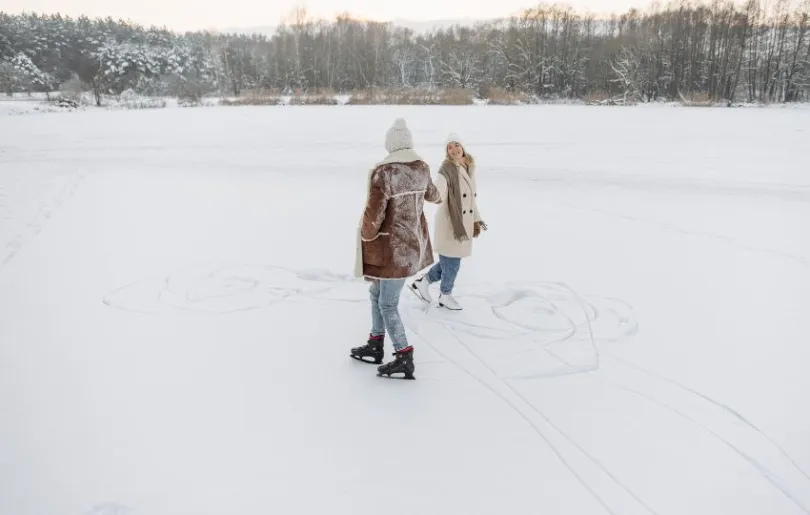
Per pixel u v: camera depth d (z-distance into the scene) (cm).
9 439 299
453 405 343
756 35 6212
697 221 836
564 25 6581
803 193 1045
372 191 343
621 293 532
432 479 277
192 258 627
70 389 352
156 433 309
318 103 3850
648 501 263
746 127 2236
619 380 372
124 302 495
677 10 6638
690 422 326
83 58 7031
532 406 342
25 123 2372
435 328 451
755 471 284
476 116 2711
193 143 1731
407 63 7131
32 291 519
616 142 1784
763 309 496
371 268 357
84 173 1206
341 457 292
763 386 365
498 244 698
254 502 258
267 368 385
